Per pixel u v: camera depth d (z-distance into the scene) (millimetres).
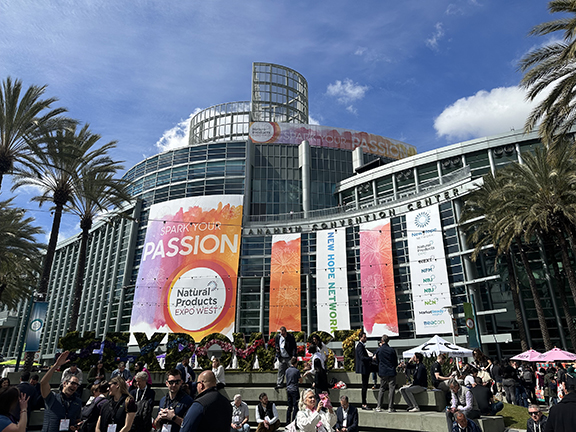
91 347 16516
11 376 15656
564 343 34812
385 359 11742
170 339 16984
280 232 53250
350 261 49156
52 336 69750
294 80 72500
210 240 52344
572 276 25047
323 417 8703
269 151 61531
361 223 48594
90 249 68250
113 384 6828
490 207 30469
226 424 4625
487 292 39156
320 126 63219
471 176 42469
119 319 53750
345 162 62000
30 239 32156
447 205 43594
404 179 51844
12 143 22391
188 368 11789
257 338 16562
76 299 27906
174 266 51594
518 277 38438
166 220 54656
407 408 12102
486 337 37188
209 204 54406
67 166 25578
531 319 37000
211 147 61250
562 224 25500
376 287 44781
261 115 67562
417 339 40938
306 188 58562
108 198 30641
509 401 17312
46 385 7480
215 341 16969
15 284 37750
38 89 22828
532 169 26438
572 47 14391
